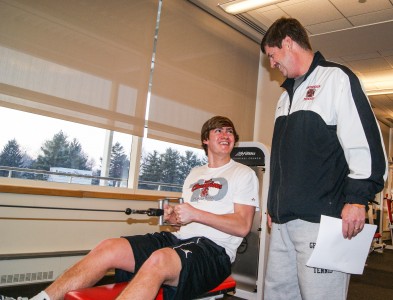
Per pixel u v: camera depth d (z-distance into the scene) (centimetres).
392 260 589
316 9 366
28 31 257
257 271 311
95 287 142
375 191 122
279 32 148
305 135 139
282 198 142
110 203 301
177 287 141
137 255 159
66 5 279
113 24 311
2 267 242
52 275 266
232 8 390
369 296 346
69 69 279
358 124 126
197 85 393
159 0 353
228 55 437
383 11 358
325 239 126
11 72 247
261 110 478
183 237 181
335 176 134
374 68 523
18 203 245
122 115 315
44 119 281
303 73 149
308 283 131
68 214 272
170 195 366
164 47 356
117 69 312
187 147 395
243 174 186
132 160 339
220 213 181
